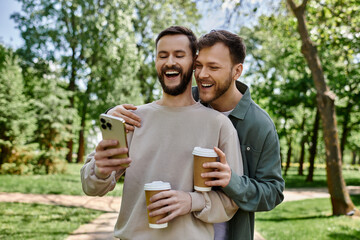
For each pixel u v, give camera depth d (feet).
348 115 65.10
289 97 57.00
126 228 6.06
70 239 18.39
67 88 79.71
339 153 27.99
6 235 18.30
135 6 63.52
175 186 6.05
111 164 5.35
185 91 6.41
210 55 6.34
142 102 67.26
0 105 53.36
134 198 6.22
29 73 74.69
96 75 70.64
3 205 27.63
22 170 52.70
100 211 27.12
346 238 20.22
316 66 26.96
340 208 27.94
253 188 6.10
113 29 60.90
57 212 25.81
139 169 6.25
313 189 54.13
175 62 6.10
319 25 25.43
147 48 65.77
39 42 70.23
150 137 6.31
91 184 5.84
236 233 6.71
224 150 6.18
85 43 64.13
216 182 5.57
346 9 23.15
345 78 49.16
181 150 6.14
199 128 6.21
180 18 53.01
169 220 5.42
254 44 55.72
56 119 56.13
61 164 56.54
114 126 5.26
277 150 6.92
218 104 7.51
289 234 21.31
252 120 6.95
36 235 18.60
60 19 70.23
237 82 7.75
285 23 27.58
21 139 54.03
